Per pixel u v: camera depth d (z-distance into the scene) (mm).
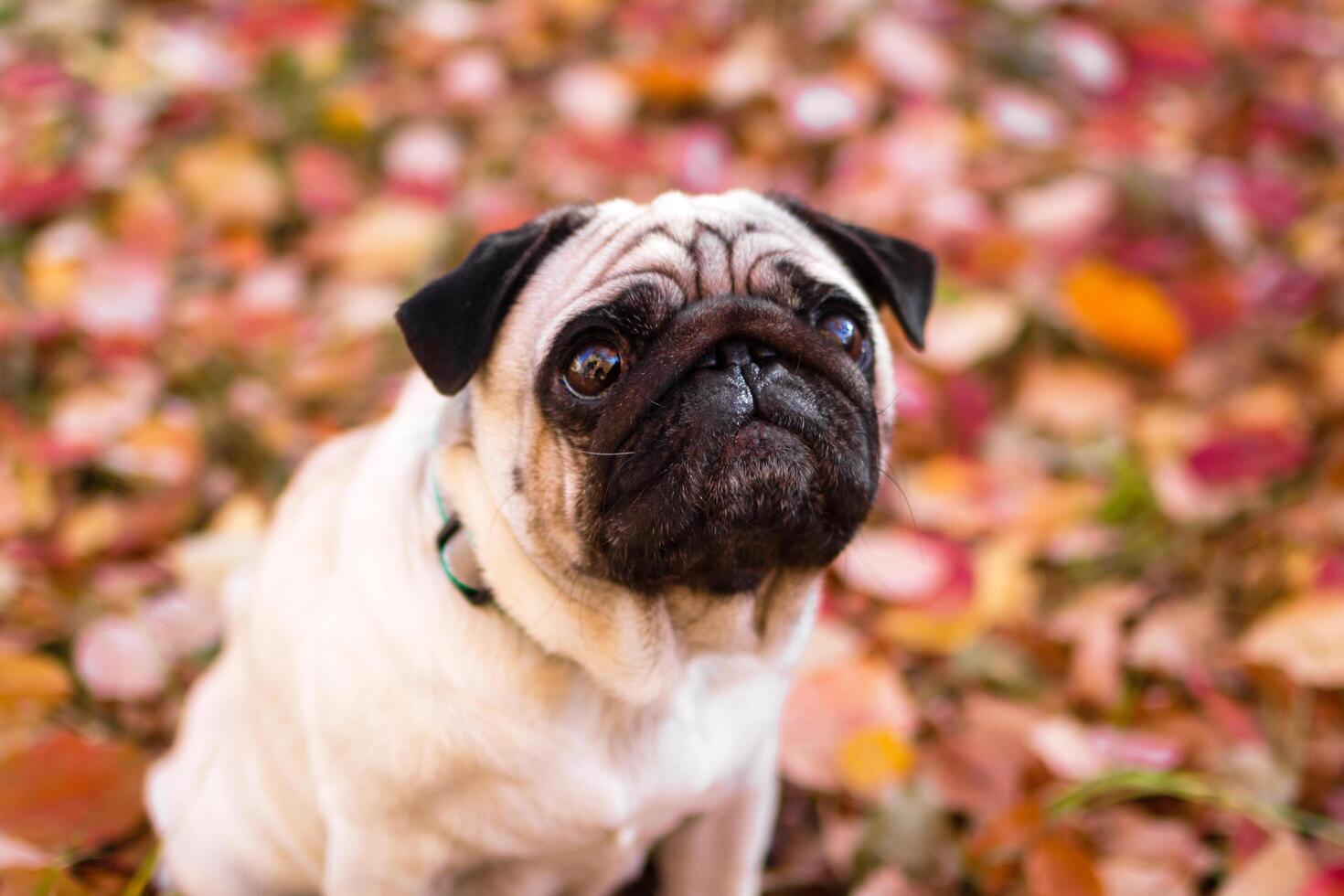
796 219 681
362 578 628
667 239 616
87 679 802
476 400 625
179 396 1022
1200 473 945
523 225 649
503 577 611
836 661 821
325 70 1332
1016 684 838
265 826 703
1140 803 778
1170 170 1184
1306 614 814
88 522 920
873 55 1265
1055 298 1082
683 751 646
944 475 958
